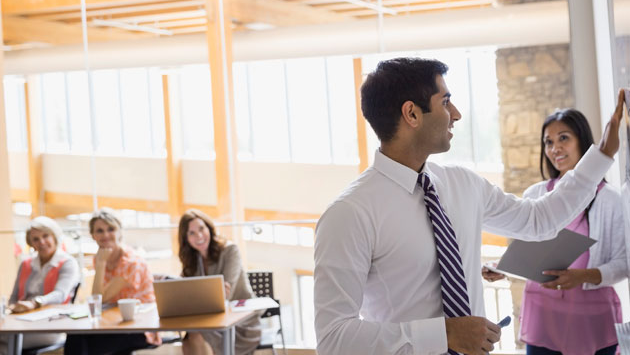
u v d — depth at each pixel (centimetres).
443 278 174
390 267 179
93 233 479
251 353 472
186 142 631
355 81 591
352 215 175
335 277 172
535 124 519
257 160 620
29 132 644
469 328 161
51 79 643
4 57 645
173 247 607
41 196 646
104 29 633
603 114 418
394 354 164
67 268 504
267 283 501
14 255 636
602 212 302
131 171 638
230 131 623
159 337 481
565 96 509
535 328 320
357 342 165
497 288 507
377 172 183
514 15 520
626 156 237
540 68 514
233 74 621
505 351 505
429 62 181
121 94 635
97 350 463
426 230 179
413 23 564
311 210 610
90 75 638
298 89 607
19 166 646
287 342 588
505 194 206
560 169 326
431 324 164
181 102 630
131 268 477
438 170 192
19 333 405
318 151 606
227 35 620
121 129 638
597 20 417
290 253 607
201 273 461
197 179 632
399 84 178
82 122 641
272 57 611
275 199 617
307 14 600
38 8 638
